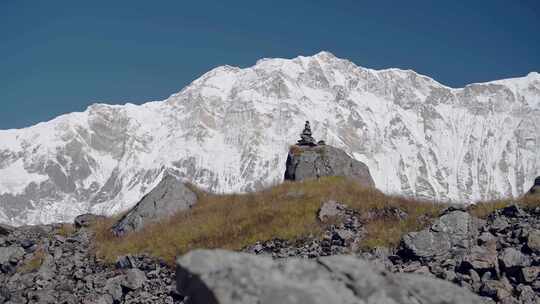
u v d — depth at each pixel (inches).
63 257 1225.4
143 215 1371.8
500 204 1098.1
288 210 1250.6
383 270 458.0
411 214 1140.5
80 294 1066.1
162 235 1246.9
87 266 1188.5
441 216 1017.5
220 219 1283.2
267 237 1147.9
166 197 1419.8
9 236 1309.1
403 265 952.9
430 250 963.3
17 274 1168.2
